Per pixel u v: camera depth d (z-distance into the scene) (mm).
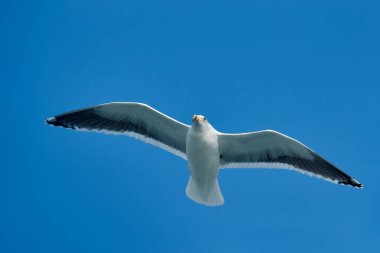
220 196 13133
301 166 13492
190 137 12469
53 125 13953
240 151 13375
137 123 13703
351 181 13227
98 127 13898
